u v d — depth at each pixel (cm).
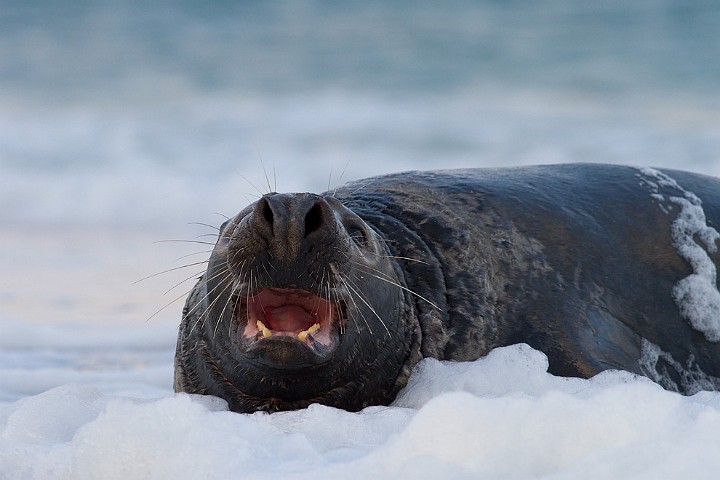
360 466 1516
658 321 2578
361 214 2489
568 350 2381
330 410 1967
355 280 2038
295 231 1858
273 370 2034
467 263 2438
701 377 2589
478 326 2372
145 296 4178
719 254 2708
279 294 1995
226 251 2048
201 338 2205
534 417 1529
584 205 2667
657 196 2750
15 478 1712
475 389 2161
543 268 2503
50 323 3766
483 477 1445
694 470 1366
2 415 2145
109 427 1686
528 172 2778
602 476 1391
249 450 1636
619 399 1550
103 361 3244
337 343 2005
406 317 2264
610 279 2562
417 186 2622
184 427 1670
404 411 1986
